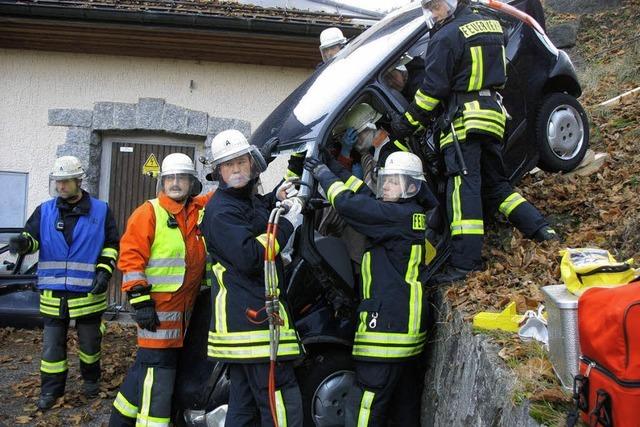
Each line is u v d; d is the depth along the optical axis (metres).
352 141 4.77
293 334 3.87
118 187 9.33
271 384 3.69
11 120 9.06
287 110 5.21
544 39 5.78
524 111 5.50
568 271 3.06
